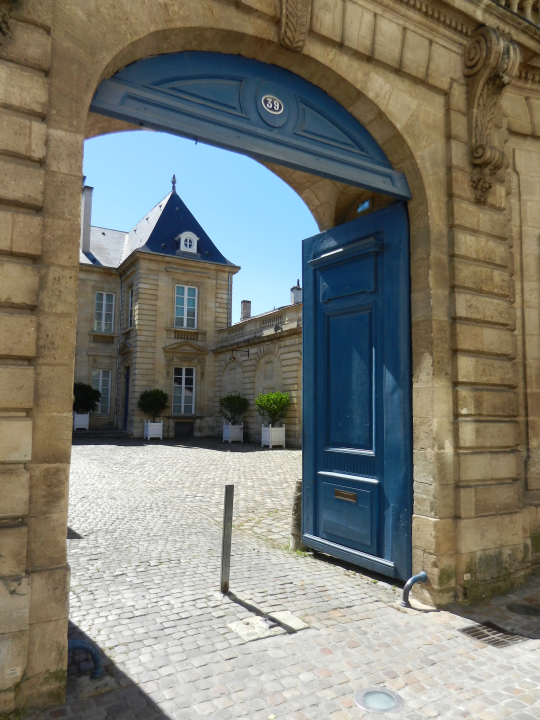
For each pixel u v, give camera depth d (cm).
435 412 502
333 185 651
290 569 579
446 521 495
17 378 315
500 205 567
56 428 328
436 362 509
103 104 381
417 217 533
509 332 562
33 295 324
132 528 746
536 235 635
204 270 3008
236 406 2523
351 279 602
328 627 428
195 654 378
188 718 304
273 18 441
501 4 551
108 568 561
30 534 318
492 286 549
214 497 1008
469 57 548
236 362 2741
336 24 472
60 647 320
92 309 3178
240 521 811
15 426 313
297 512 661
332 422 617
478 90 544
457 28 540
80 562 579
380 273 570
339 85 495
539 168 646
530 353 620
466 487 508
